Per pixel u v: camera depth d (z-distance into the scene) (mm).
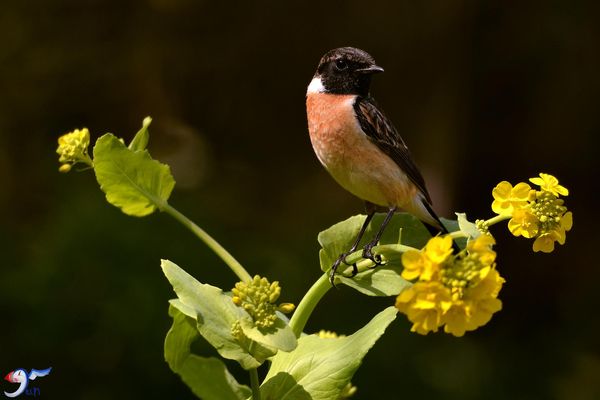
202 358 4090
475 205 5688
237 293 4012
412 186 4148
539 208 4020
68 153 4086
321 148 4152
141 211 4086
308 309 4047
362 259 4051
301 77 5629
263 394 4027
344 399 4105
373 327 4031
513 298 5570
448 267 3969
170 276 4023
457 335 3971
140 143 4094
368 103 4152
